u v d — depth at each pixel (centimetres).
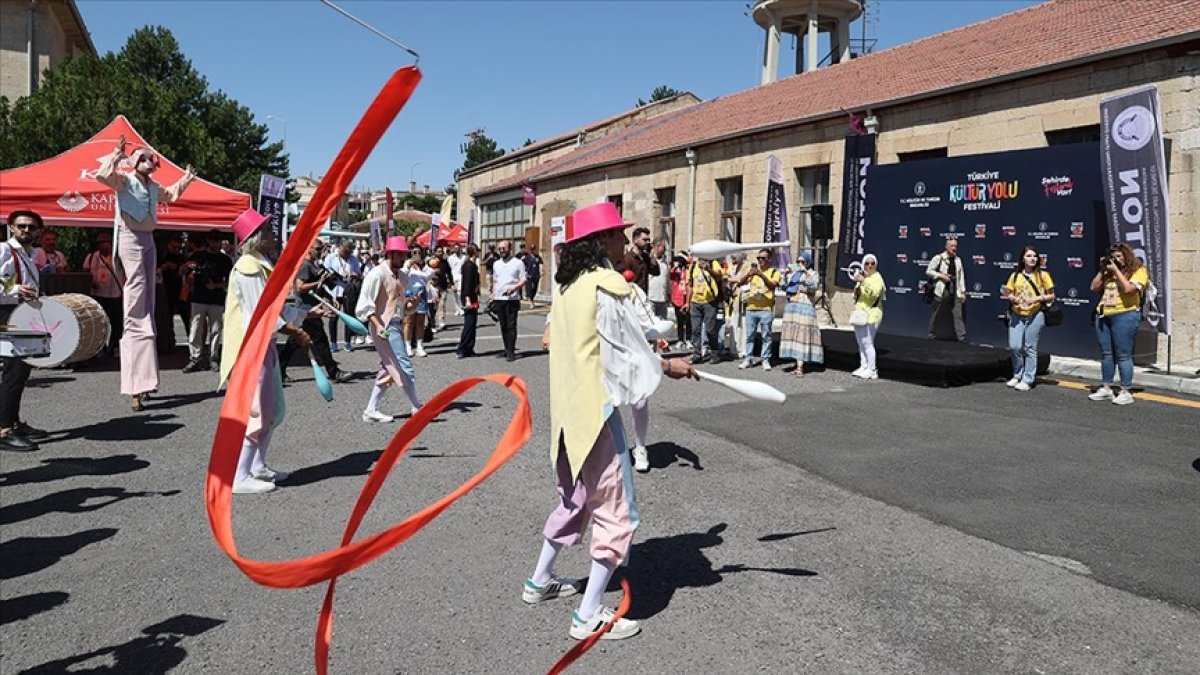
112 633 365
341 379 1088
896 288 1511
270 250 610
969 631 366
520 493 579
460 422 817
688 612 387
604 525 356
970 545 479
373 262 2083
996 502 562
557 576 414
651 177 2395
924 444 732
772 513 539
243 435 166
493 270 1339
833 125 1733
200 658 343
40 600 399
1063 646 352
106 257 1239
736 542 484
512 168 4178
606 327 360
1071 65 1276
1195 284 1141
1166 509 545
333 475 623
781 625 372
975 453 698
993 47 1602
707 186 2147
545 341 448
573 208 2877
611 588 417
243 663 338
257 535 489
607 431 356
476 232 4056
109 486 589
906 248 1490
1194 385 984
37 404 895
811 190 1831
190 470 632
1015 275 1033
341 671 332
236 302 573
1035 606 394
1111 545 478
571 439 352
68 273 1277
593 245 376
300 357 1341
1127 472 636
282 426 798
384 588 415
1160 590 413
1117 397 922
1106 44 1259
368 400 949
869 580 426
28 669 333
